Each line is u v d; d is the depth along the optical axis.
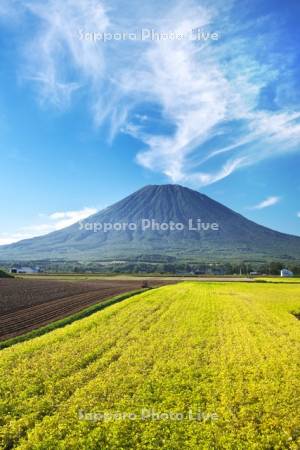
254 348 25.17
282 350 24.83
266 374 19.69
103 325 32.50
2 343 26.50
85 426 14.24
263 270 187.50
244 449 12.94
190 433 13.72
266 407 15.73
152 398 16.66
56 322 34.88
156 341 26.55
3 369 20.23
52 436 13.45
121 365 21.12
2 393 17.28
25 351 23.53
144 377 19.36
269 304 49.28
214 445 13.14
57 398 16.67
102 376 19.33
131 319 35.69
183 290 69.50
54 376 19.02
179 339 27.33
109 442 13.20
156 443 13.21
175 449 12.79
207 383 18.38
